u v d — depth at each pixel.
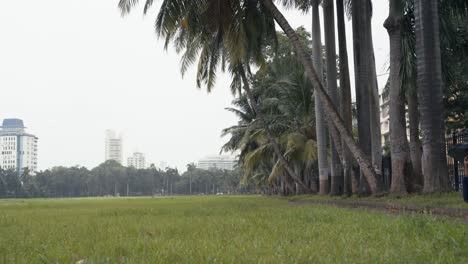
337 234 6.07
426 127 13.77
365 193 18.91
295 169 37.94
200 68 27.55
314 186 39.12
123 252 4.94
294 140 32.09
